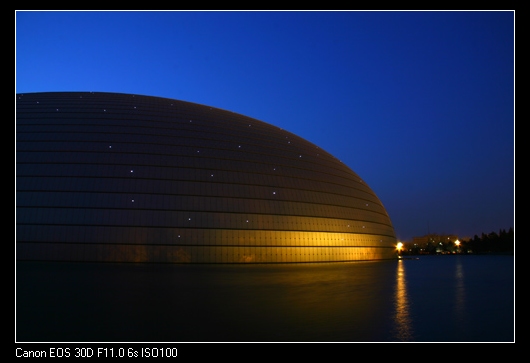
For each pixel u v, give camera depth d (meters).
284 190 35.66
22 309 12.17
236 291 16.59
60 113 33.78
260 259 32.72
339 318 11.04
